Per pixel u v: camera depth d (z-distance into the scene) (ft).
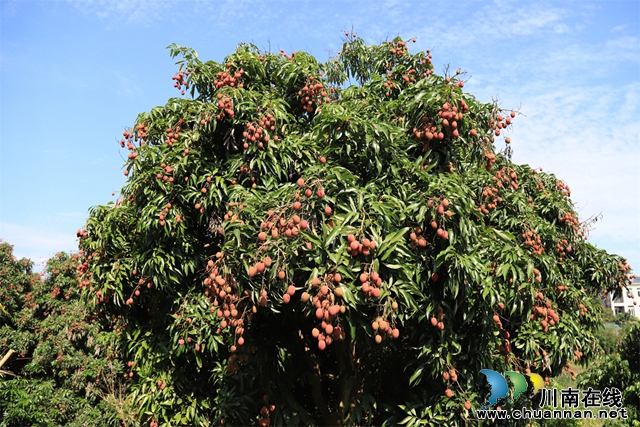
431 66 19.04
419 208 11.78
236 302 12.04
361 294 10.46
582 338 19.90
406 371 15.79
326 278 10.20
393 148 13.25
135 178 16.05
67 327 36.42
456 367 14.43
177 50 18.44
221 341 15.02
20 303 40.75
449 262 11.82
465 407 13.48
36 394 30.37
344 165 13.52
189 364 17.39
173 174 15.61
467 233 11.72
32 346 38.14
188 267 16.19
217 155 16.88
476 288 12.97
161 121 17.25
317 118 14.29
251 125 15.30
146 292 16.76
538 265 15.64
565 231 21.38
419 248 12.19
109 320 18.69
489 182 16.96
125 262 16.47
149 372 16.97
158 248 15.34
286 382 16.08
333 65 21.65
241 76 18.11
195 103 16.83
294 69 17.70
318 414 17.78
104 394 34.96
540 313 13.24
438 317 12.57
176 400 16.79
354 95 17.69
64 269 39.60
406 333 15.90
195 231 16.88
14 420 27.58
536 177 22.48
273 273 10.62
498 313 13.94
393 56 20.03
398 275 10.87
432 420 13.66
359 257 10.56
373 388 16.79
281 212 11.24
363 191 11.64
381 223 11.13
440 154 13.78
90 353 36.55
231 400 15.76
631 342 28.84
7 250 42.24
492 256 13.42
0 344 36.58
